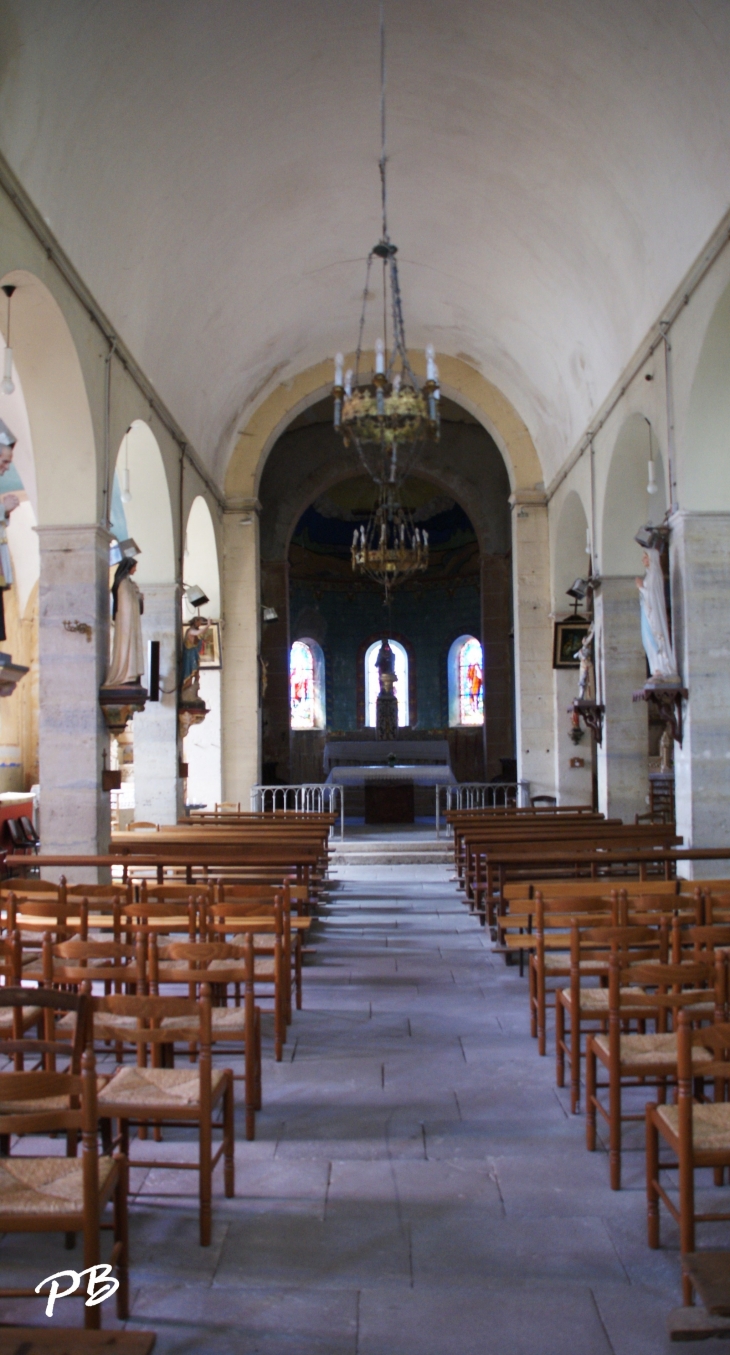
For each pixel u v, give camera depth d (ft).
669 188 32.32
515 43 32.42
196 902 19.89
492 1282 12.35
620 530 45.50
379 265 51.11
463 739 98.27
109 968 16.79
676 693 34.24
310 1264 12.75
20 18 23.68
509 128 36.96
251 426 61.26
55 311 29.91
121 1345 9.61
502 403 61.00
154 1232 13.51
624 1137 16.44
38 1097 10.56
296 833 38.99
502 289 49.29
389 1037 21.89
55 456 33.27
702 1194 14.44
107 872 32.94
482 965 28.43
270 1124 17.15
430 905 37.96
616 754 45.44
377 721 92.63
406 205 45.32
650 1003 14.64
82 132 28.73
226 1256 12.91
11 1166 11.68
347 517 98.22
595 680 47.42
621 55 29.84
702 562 34.04
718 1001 14.70
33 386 32.30
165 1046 17.19
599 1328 11.45
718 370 32.35
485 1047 21.17
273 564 79.20
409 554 64.59
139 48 28.35
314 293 52.29
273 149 38.17
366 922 34.73
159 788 45.88
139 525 45.70
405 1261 12.82
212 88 32.55
